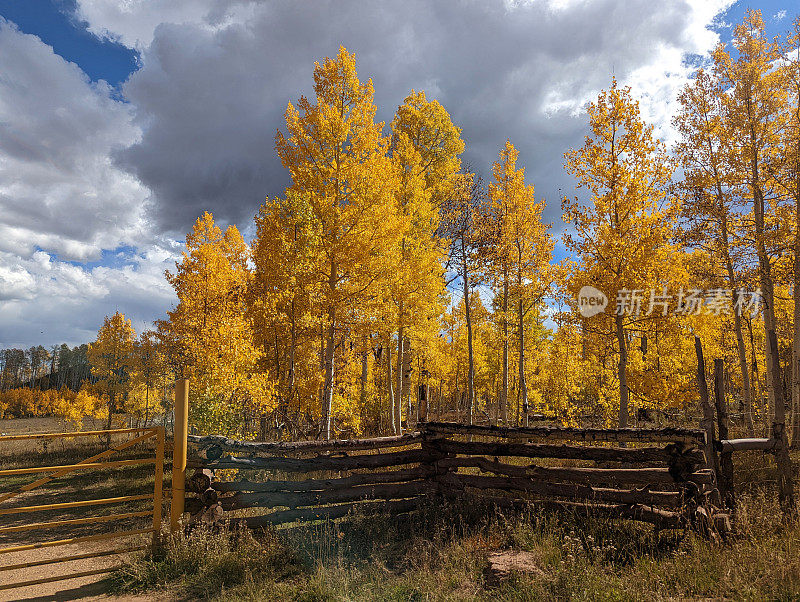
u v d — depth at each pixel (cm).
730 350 1741
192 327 1380
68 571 528
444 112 1634
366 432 1742
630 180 973
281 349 1589
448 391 3234
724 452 517
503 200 1597
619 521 500
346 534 537
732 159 1264
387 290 1263
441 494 630
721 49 1316
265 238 1372
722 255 1328
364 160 1211
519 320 1673
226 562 457
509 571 383
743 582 337
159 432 521
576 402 1538
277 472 741
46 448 2152
